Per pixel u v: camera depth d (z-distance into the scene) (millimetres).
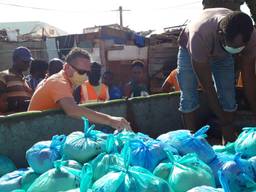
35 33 32625
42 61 6281
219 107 3840
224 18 3512
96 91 6234
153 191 2020
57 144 2725
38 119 3240
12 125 3086
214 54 3898
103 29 17703
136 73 8094
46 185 2264
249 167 2439
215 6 5180
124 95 8297
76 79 3697
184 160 2381
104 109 3754
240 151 2787
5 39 21109
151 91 15625
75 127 3488
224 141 3893
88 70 3719
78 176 2346
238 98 4766
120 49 17562
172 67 16828
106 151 2535
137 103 4094
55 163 2354
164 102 4410
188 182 2244
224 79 4145
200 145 2707
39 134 3242
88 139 2676
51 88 3553
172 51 16953
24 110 5152
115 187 2020
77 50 3725
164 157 2514
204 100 4699
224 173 2305
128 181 2039
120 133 2820
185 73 4223
